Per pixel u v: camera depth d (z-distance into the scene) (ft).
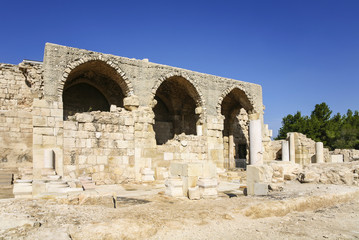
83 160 61.31
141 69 73.05
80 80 78.59
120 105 85.66
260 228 28.02
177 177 45.37
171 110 98.99
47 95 59.72
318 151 96.02
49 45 61.21
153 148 70.74
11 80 71.87
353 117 181.88
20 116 66.69
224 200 39.68
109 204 34.83
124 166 66.18
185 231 26.07
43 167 55.67
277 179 53.78
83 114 62.49
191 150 78.64
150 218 27.84
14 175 55.42
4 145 64.39
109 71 72.02
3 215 25.82
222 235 25.67
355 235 26.11
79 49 64.69
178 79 82.38
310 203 36.65
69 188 39.27
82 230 22.86
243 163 113.80
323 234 26.27
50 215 27.07
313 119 173.78
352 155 109.70
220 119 85.92
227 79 89.40
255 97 95.96
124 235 23.35
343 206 37.42
